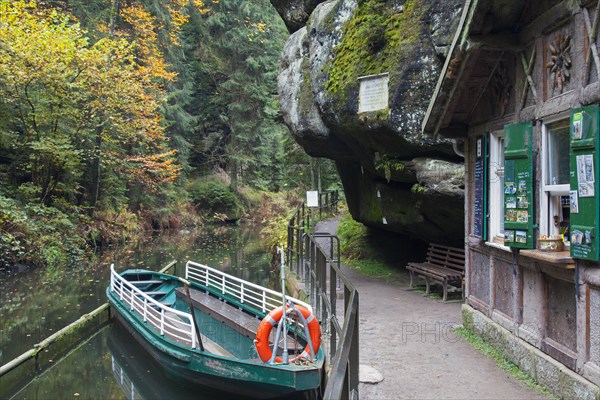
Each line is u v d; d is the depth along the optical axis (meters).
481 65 5.99
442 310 8.35
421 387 5.11
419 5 8.23
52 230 18.61
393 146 8.92
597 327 4.13
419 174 8.52
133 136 22.00
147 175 26.44
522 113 5.43
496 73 6.02
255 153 37.56
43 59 17.80
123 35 24.22
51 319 11.31
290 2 12.80
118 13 24.34
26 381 8.35
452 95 6.24
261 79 36.25
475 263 6.90
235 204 36.31
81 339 10.29
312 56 10.51
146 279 12.77
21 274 15.80
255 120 36.50
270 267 17.88
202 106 37.28
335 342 6.41
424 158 8.55
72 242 19.19
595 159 4.07
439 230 10.03
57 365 9.07
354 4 9.48
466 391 4.98
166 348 7.74
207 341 9.14
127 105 20.77
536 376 5.07
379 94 8.65
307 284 10.70
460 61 5.78
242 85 35.72
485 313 6.48
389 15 8.77
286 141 25.91
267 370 6.38
